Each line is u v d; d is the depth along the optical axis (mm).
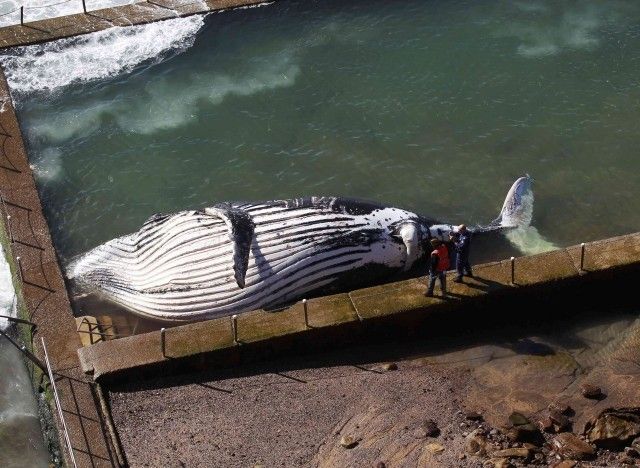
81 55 29188
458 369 18172
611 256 19859
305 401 17359
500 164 25172
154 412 17266
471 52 29484
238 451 16250
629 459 15719
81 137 26141
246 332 18406
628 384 17500
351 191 24234
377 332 18953
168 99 27500
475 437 16047
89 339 19281
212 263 19875
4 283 22141
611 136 26078
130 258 21047
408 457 15812
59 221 23422
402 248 20922
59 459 17656
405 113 27016
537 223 23156
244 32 30453
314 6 31656
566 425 16438
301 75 28578
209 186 24484
